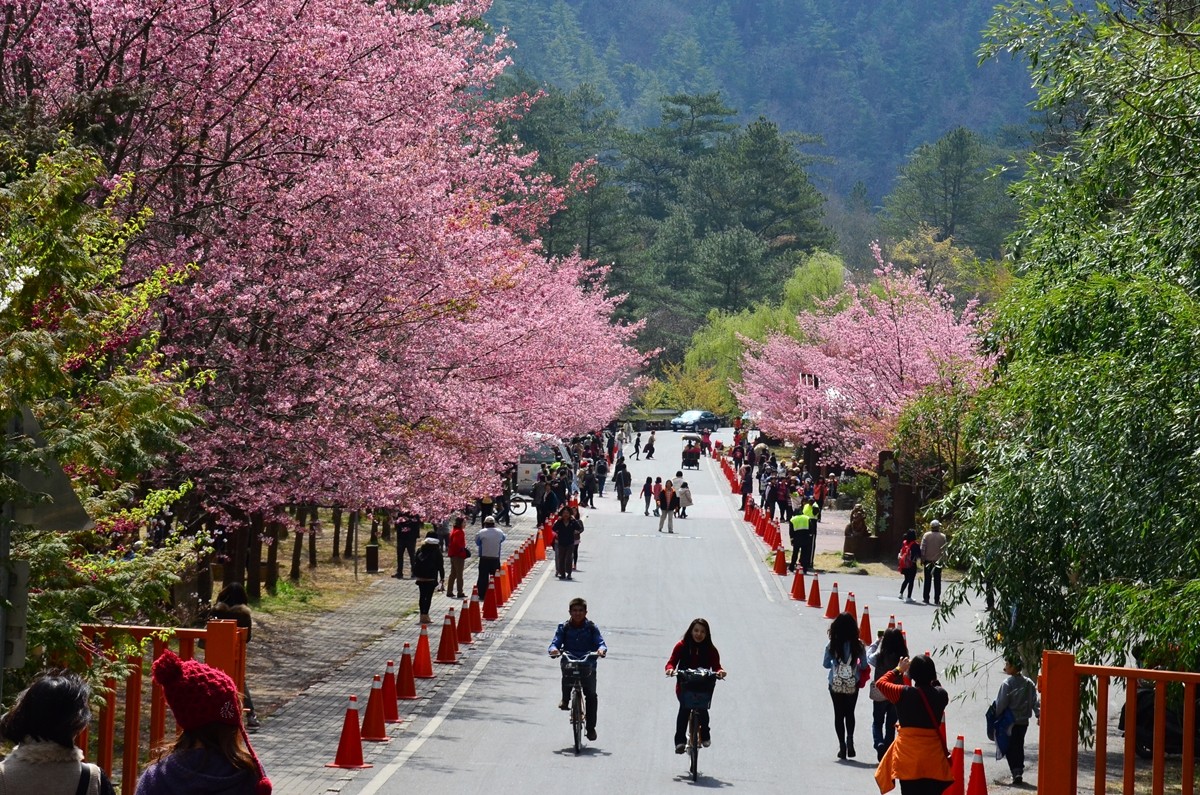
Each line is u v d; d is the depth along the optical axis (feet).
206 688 19.30
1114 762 58.13
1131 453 46.80
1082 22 54.44
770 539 156.15
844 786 50.65
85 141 54.95
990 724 54.44
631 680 73.92
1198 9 54.75
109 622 39.40
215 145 69.97
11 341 34.01
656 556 145.69
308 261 69.82
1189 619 42.16
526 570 128.26
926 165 473.26
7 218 36.88
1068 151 61.16
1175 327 45.27
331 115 69.41
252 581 100.89
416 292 72.84
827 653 56.54
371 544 127.54
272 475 67.87
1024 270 61.52
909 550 114.52
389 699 61.16
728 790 49.34
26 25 62.34
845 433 181.06
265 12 65.87
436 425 85.71
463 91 93.15
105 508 37.81
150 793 18.98
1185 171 50.21
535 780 49.80
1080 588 52.21
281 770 50.11
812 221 454.81
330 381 70.79
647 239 481.87
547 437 145.48
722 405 391.45
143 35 65.10
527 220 115.14
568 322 115.44
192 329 67.10
